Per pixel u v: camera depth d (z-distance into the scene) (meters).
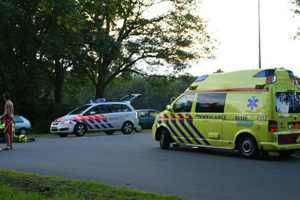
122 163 9.50
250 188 6.62
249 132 10.55
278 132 10.26
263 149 10.31
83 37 32.09
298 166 9.17
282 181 7.26
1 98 31.28
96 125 21.69
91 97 101.00
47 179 6.46
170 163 9.56
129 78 47.59
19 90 32.59
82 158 10.44
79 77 40.66
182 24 36.84
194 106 12.30
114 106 22.64
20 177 6.55
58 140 17.05
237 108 10.99
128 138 18.20
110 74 42.50
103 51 32.19
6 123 12.73
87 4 9.17
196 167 8.92
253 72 10.91
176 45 37.59
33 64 30.36
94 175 7.81
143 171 8.32
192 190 6.46
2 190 5.22
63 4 27.58
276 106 10.29
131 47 36.84
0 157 10.63
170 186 6.78
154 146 14.11
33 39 31.59
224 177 7.66
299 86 11.02
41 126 32.53
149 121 28.72
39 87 33.97
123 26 37.56
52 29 30.70
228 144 11.14
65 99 52.22
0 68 29.38
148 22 37.47
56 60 35.88
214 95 11.77
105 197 5.23
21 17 28.70
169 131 12.95
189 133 12.30
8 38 30.69
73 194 5.37
